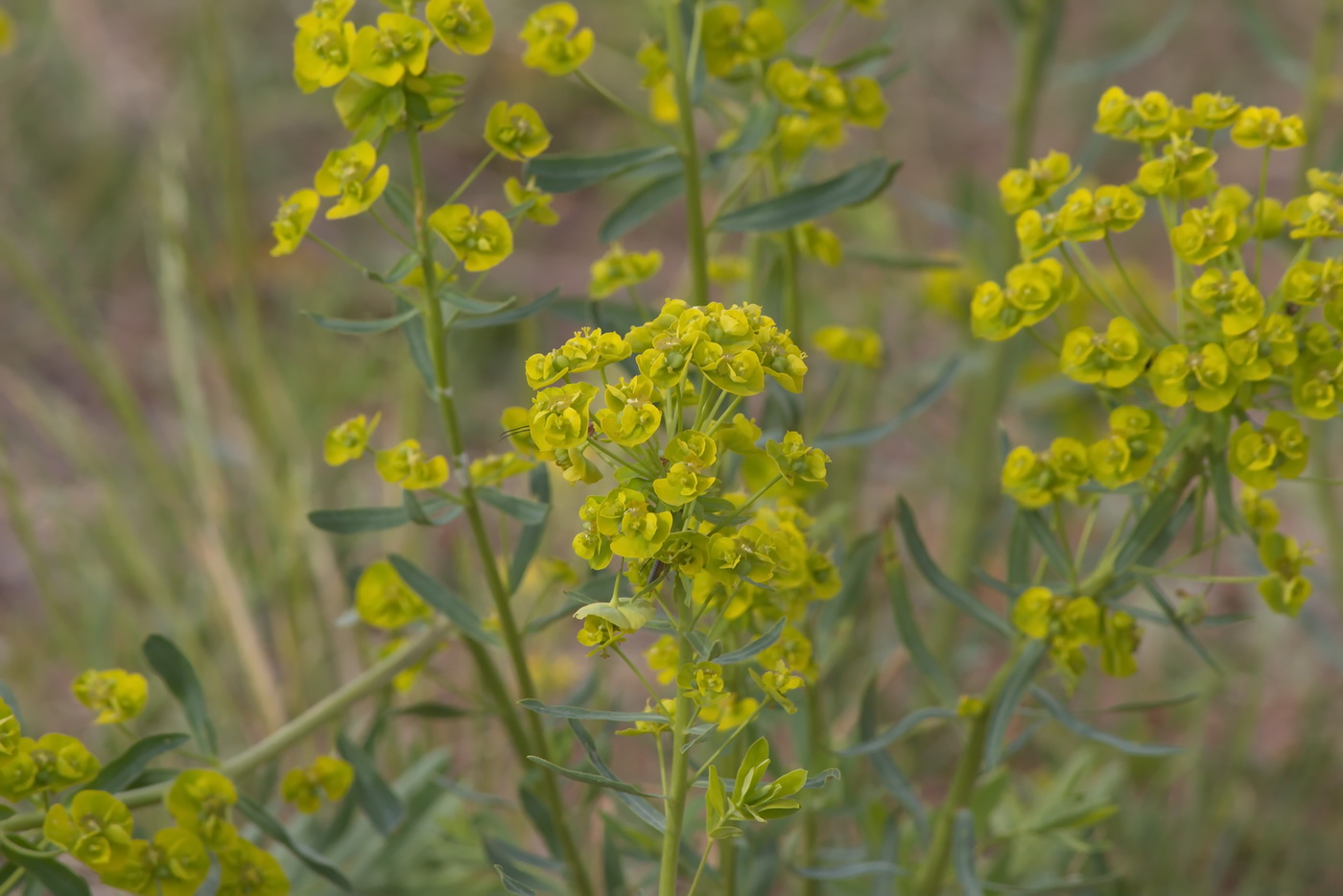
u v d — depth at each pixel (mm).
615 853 1223
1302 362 1152
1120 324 1155
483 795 1229
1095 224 1160
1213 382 1146
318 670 1391
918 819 1206
